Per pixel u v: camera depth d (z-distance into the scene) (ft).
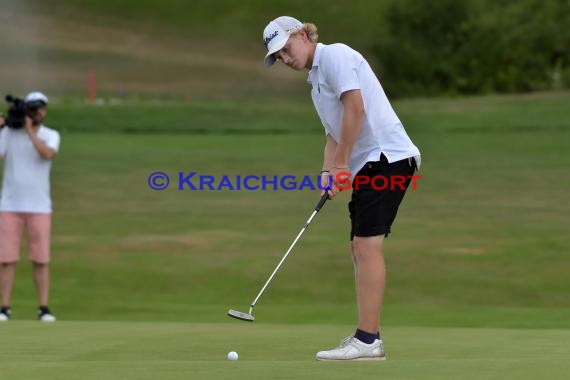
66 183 185.26
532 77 380.99
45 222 99.40
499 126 252.21
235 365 51.88
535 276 125.70
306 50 58.29
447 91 381.81
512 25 391.65
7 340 68.44
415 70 384.06
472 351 62.28
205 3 528.22
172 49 472.85
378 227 56.90
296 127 262.26
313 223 155.74
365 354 56.49
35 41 469.57
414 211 161.89
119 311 109.91
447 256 134.21
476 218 156.46
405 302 116.26
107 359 59.57
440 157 212.02
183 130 258.37
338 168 56.85
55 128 258.16
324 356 56.24
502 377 46.88
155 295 121.60
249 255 137.18
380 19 460.96
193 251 139.74
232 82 422.00
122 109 284.41
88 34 487.61
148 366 51.67
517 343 67.00
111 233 150.41
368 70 57.88
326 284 124.67
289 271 129.70
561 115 265.13
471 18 387.96
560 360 52.49
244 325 80.12
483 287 121.70
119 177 191.42
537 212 160.35
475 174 192.85
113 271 131.03
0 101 309.22
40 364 52.70
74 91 389.19
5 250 99.09
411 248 138.10
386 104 57.98
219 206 168.45
